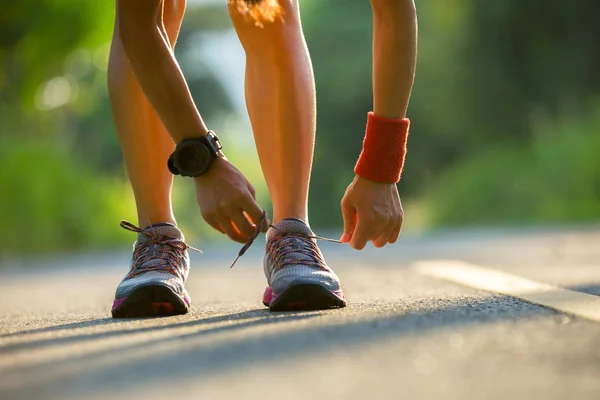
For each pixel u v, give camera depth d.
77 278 7.31
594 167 18.77
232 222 2.66
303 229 3.10
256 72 3.11
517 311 2.57
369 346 2.00
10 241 14.12
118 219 15.88
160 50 2.60
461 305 2.81
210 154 2.61
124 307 3.03
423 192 27.50
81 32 14.54
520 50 24.69
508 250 8.08
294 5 3.12
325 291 2.96
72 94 17.17
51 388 1.70
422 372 1.71
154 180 3.16
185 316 2.98
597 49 23.66
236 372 1.77
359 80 28.69
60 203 14.91
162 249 3.14
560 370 1.70
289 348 2.02
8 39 14.45
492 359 1.81
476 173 21.27
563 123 22.14
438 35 25.61
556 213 18.80
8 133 16.23
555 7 23.50
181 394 1.59
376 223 2.83
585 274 4.68
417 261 7.07
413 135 26.80
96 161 24.72
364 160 2.81
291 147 3.08
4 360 2.06
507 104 25.19
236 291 4.70
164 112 2.64
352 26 29.02
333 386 1.61
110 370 1.85
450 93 25.52
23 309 4.04
